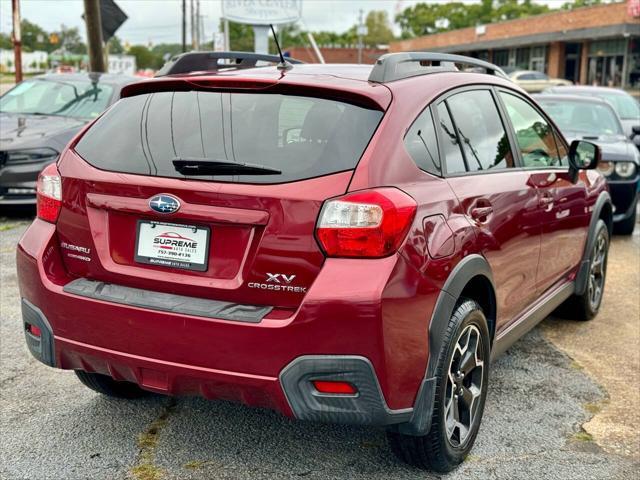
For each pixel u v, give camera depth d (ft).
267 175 8.87
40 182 10.35
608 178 27.17
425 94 10.28
